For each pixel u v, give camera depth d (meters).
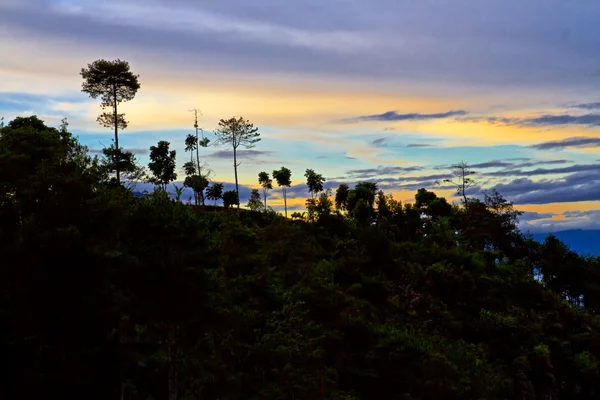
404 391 45.38
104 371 27.16
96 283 27.95
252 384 34.59
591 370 69.81
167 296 28.58
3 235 27.59
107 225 29.73
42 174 28.42
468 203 116.31
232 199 124.81
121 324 31.42
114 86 81.00
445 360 51.75
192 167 116.31
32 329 25.75
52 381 25.06
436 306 72.12
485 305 77.88
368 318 59.16
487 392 56.56
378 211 121.50
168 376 32.38
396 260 80.12
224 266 45.84
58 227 27.42
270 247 59.78
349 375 43.12
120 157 58.56
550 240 112.12
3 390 24.81
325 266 64.94
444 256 87.44
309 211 95.75
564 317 82.38
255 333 38.03
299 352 35.56
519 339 70.75
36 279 25.86
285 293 44.56
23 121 61.53
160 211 30.33
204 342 34.34
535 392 65.69
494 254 94.31
